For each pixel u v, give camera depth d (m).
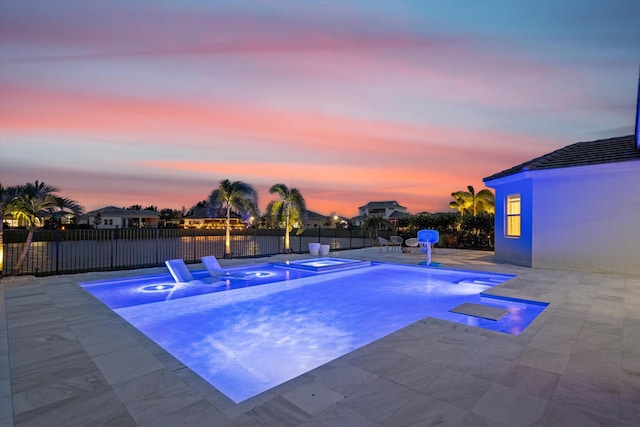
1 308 5.37
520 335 3.98
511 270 9.70
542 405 2.39
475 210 25.08
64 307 5.43
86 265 15.32
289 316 5.93
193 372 3.02
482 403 2.41
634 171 8.57
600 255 9.07
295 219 16.34
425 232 11.04
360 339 4.79
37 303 5.70
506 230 11.77
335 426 2.11
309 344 4.60
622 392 2.59
